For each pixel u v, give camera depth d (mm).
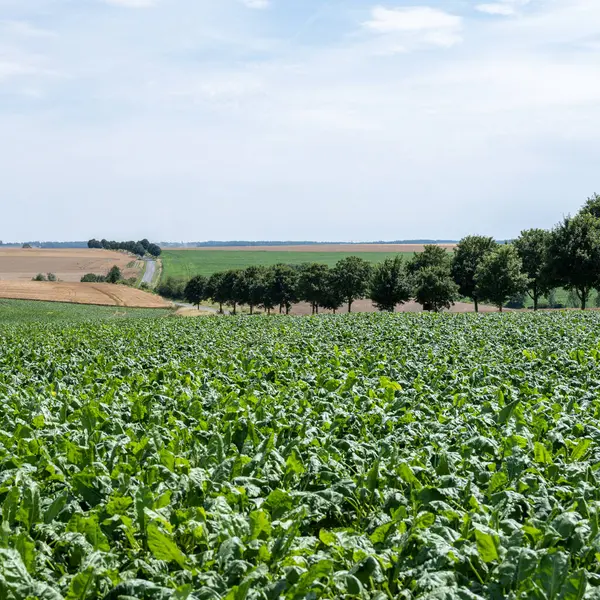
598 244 61906
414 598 4578
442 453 7281
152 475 6961
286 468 7410
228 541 5062
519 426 8844
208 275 195125
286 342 24750
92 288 149875
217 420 9672
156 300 139125
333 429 9188
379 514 6109
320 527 6742
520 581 4531
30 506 5844
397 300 77938
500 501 6176
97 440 8844
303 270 108500
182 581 4785
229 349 23297
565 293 131125
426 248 88375
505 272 69125
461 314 41906
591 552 5039
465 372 15516
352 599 4738
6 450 8250
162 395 12258
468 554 4945
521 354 19281
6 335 36594
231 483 6941
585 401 11383
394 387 12242
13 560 4637
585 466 7363
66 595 4379
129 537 5574
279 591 4500
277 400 11672
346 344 23859
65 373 18656
